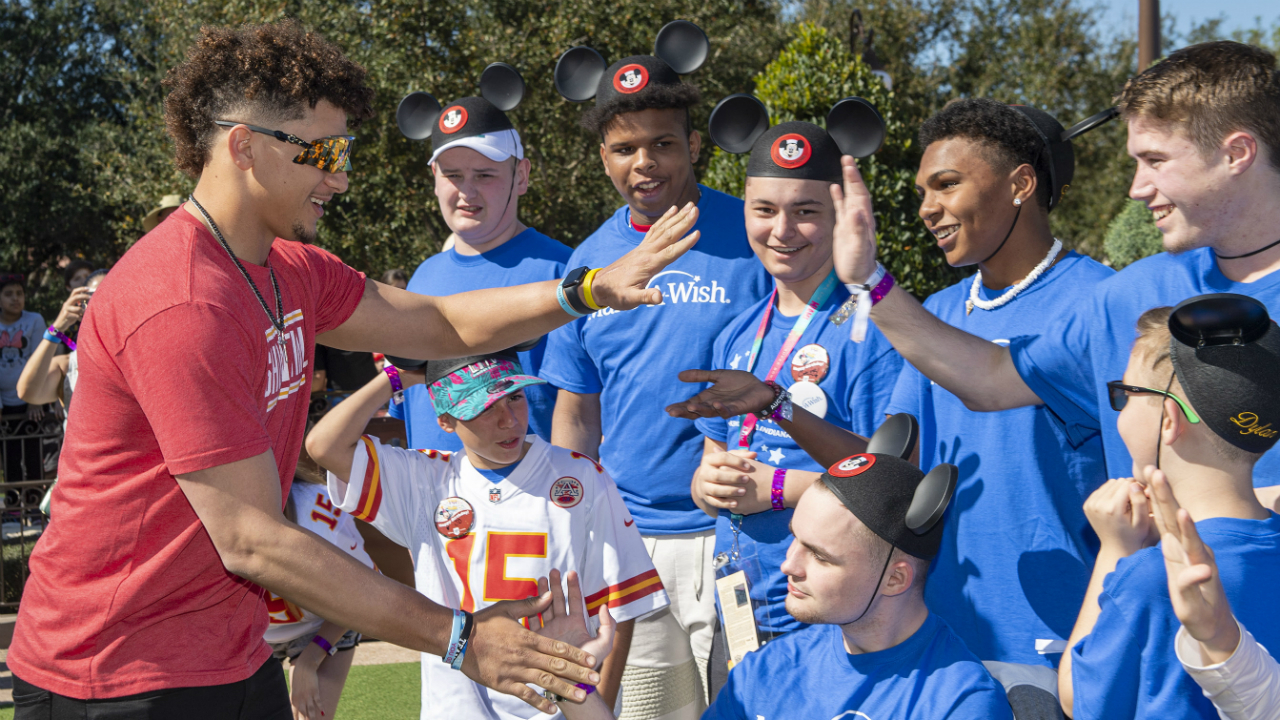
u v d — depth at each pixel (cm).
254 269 211
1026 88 2456
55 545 207
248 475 189
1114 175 2289
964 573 247
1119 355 226
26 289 2142
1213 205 203
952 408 257
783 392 269
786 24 2125
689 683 339
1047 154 254
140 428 198
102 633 205
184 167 213
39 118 2128
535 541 281
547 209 1480
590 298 246
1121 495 191
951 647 207
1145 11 1000
